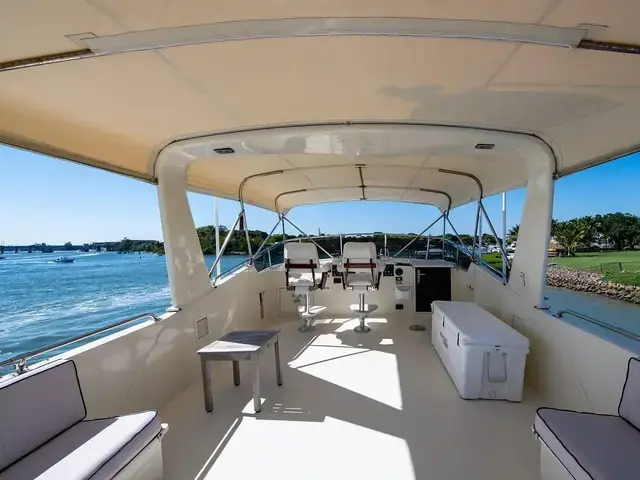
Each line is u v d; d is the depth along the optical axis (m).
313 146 3.01
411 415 2.71
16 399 1.68
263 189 5.62
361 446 2.32
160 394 2.94
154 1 1.21
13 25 1.29
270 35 1.43
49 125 2.14
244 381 3.43
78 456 1.63
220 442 2.40
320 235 7.20
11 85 1.72
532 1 1.22
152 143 2.95
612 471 1.47
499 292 4.04
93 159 2.60
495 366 2.91
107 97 2.01
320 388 3.22
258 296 5.67
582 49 1.53
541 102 2.19
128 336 2.62
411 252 7.00
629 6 1.23
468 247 5.66
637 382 1.82
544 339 2.99
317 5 1.26
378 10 1.30
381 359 3.94
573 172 2.83
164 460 2.21
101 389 2.34
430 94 2.13
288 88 2.04
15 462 1.60
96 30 1.36
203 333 3.73
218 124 2.68
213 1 1.23
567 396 2.65
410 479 2.00
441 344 3.85
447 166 4.25
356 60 1.71
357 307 5.38
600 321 2.36
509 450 2.26
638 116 2.05
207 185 4.42
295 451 2.28
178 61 1.67
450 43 1.53
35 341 6.18
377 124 2.71
